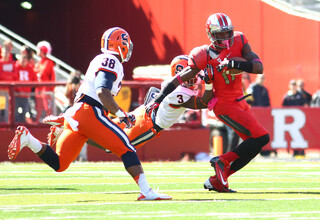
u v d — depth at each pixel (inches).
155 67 2536.9
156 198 911.7
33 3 3203.7
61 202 889.5
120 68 909.8
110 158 1873.8
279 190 1067.3
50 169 1530.5
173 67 1093.8
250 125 1025.5
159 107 1103.6
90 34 3019.2
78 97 924.6
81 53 3048.7
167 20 2787.9
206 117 1996.8
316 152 2122.3
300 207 846.5
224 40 984.3
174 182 1213.1
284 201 907.4
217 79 1018.1
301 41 2588.6
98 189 1075.3
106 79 890.1
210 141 2030.0
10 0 3262.8
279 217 761.0
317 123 2126.0
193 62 1007.6
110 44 927.7
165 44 2795.3
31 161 1817.2
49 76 2137.1
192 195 984.3
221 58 1000.2
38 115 1843.0
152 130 1114.1
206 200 916.0
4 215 761.6
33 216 754.2
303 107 2121.1
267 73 2613.2
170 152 1924.2
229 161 1036.5
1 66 1961.1
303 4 2667.3
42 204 866.8
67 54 3097.9
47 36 3159.5
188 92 1073.5
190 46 2726.4
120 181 1220.5
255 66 978.7
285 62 2596.0
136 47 2891.2
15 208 823.7
